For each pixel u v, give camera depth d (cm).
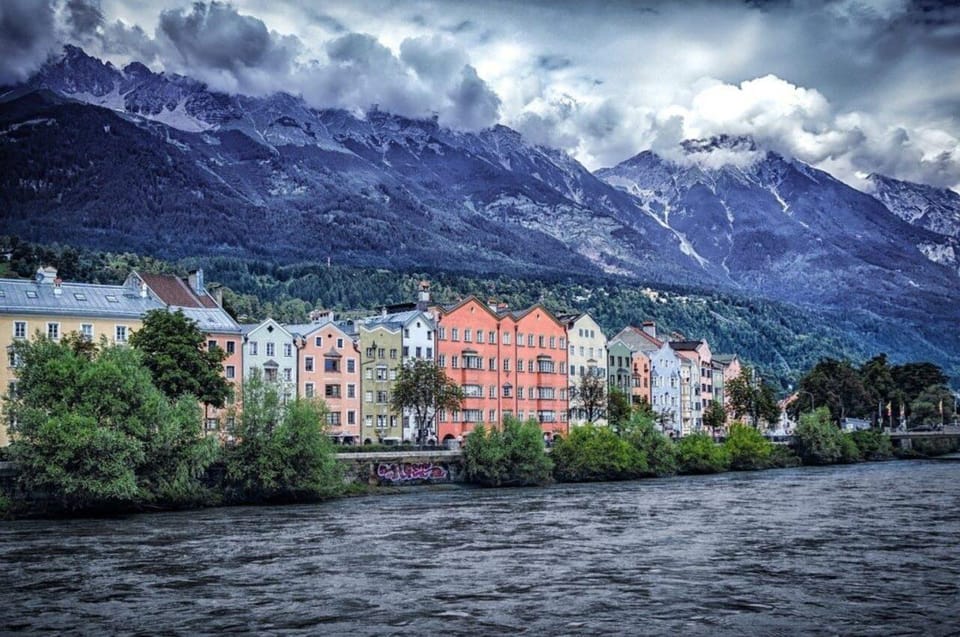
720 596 5881
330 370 16362
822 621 5266
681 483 15300
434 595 5891
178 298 15862
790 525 9319
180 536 8481
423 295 19612
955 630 5094
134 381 10494
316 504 11581
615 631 5044
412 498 12412
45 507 10075
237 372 15175
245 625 5172
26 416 9975
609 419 19800
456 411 16725
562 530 8938
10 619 5312
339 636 4947
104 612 5462
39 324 13262
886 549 7762
